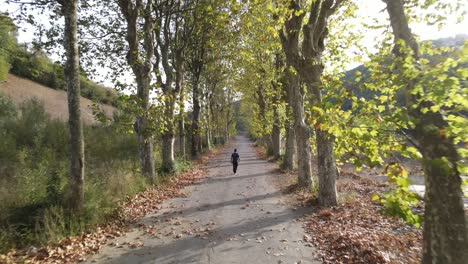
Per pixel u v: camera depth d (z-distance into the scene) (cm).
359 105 430
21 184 937
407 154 429
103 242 795
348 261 646
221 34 2108
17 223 768
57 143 1900
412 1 659
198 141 3734
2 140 1557
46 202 852
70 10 895
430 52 445
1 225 758
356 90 443
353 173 2095
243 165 2744
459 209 387
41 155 1584
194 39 2316
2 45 3019
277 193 1446
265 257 691
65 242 754
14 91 3178
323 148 1162
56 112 3097
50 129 1995
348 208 1102
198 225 948
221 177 2017
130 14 1455
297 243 774
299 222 959
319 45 1154
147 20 1569
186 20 2134
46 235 755
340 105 432
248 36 1834
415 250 679
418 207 1046
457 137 367
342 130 438
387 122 402
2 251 675
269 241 793
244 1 804
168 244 783
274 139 3052
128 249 750
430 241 402
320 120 451
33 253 689
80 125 902
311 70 1116
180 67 2194
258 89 3177
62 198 873
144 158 1544
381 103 418
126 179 1296
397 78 382
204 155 3688
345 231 826
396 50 450
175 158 2239
